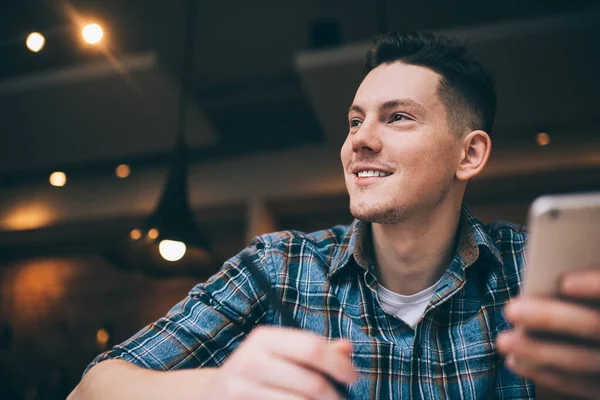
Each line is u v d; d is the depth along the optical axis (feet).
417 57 3.80
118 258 9.31
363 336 3.54
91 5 13.80
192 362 3.49
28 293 17.88
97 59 15.31
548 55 11.90
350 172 3.64
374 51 4.00
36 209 17.70
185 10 13.88
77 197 17.49
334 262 3.86
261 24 14.55
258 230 15.72
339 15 14.21
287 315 2.33
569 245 1.84
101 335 16.69
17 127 15.72
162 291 16.98
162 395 2.54
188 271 9.61
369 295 3.72
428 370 3.42
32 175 18.22
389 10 13.91
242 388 1.99
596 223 1.81
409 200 3.45
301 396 1.95
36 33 11.43
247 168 16.47
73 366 16.78
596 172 13.84
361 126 3.60
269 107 16.97
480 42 11.76
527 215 14.62
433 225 3.57
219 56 15.71
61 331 17.21
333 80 12.80
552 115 13.48
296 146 16.43
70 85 14.19
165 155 17.20
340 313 3.67
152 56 13.61
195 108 15.08
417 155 3.50
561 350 1.92
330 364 2.02
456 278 3.62
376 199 3.46
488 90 3.97
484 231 3.84
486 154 3.77
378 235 3.65
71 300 17.52
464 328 3.58
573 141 13.94
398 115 3.60
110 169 17.57
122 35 14.78
